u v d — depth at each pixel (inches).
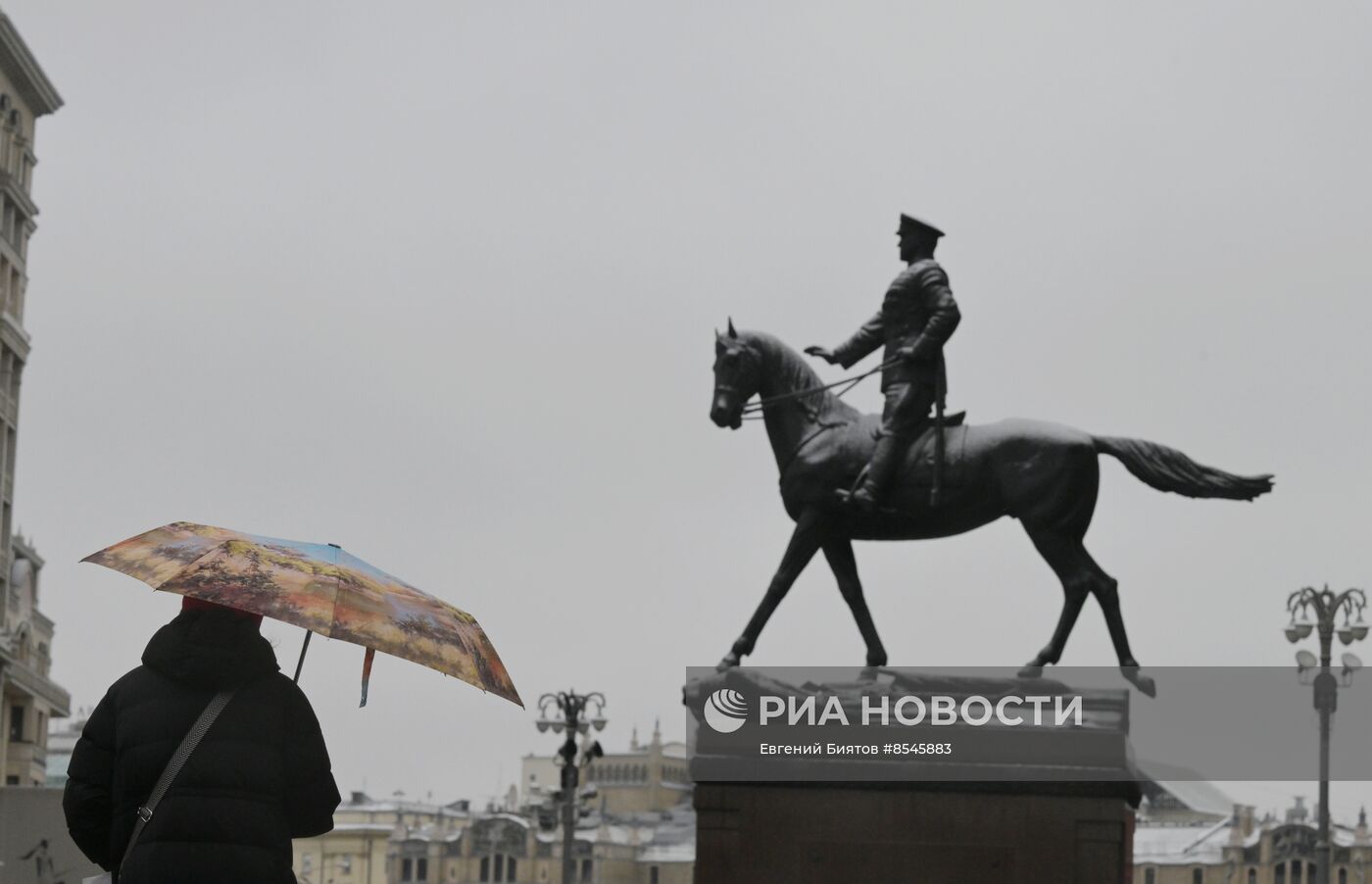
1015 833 592.1
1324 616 1172.5
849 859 596.4
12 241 2810.0
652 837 4872.0
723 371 644.7
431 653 330.6
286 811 331.0
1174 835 3914.9
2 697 2947.8
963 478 624.1
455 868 4813.0
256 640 331.6
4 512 2822.3
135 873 318.0
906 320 634.8
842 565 642.2
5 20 2642.7
